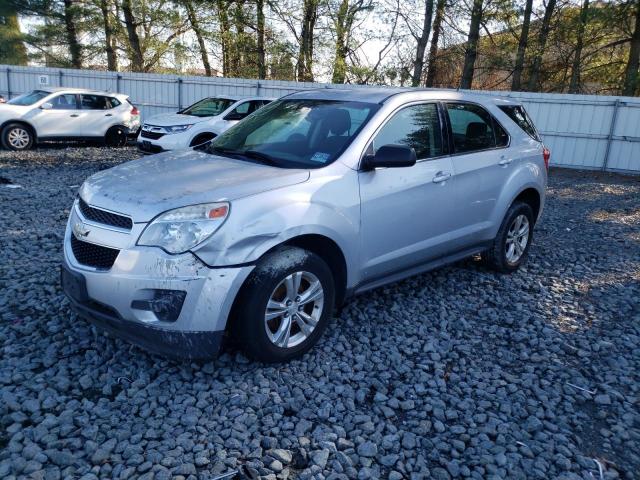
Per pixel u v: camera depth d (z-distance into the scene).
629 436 3.32
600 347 4.46
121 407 3.28
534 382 3.88
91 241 3.57
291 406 3.39
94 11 26.27
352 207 4.07
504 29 25.23
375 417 3.34
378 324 4.62
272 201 3.64
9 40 27.33
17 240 6.46
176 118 14.12
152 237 3.37
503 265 5.95
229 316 3.66
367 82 27.38
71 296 3.71
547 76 26.38
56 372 3.64
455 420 3.39
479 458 3.04
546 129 18.02
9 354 3.82
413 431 3.26
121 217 3.49
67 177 11.17
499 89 27.88
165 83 21.27
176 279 3.32
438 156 4.91
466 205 5.16
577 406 3.63
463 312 5.01
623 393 3.82
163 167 4.16
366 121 4.41
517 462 3.03
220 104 15.12
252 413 3.29
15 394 3.34
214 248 3.38
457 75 27.27
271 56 28.19
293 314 3.81
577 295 5.67
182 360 3.71
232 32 27.31
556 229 8.91
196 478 2.74
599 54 25.45
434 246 4.93
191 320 3.37
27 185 10.02
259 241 3.53
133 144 17.97
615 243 8.07
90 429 3.04
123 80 21.72
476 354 4.25
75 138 16.20
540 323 4.84
